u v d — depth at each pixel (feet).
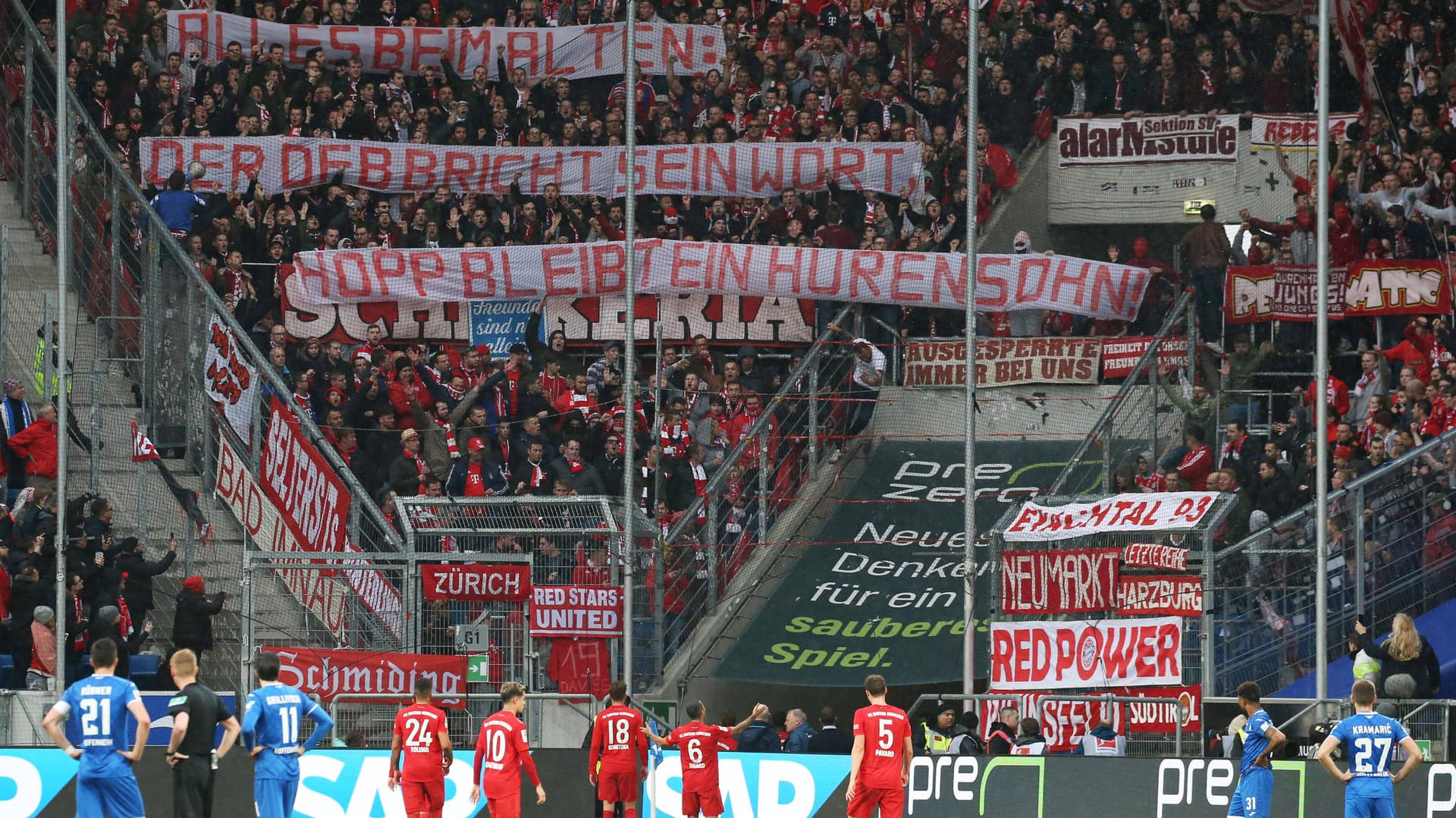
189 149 299.79
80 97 298.35
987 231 307.58
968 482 223.10
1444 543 232.94
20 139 289.12
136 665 226.38
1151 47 320.91
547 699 220.84
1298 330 285.84
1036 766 194.08
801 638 252.42
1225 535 241.96
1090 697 211.61
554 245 296.30
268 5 325.83
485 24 333.83
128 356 268.82
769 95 316.81
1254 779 180.24
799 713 221.05
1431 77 307.58
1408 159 294.05
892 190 307.37
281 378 270.26
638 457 272.72
